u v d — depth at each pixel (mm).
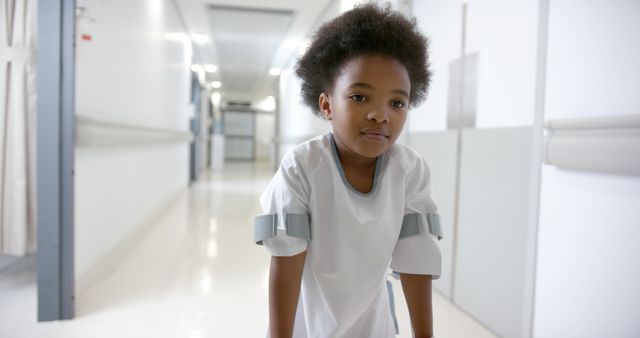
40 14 1891
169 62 5031
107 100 2680
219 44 7602
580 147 1373
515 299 1796
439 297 2412
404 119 635
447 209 2367
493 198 1951
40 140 1928
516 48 1795
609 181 1336
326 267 722
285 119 9688
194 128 8570
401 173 735
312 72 703
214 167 11898
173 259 3014
